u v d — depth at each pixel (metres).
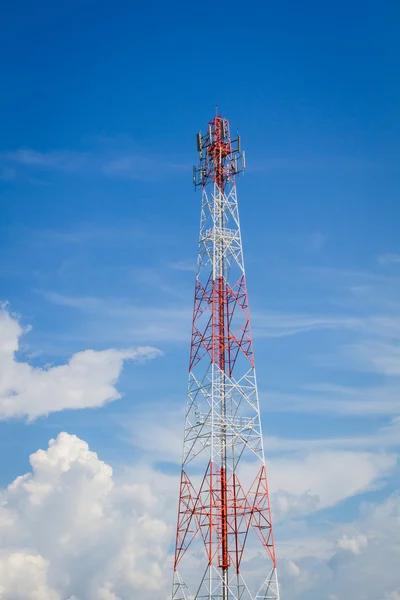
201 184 158.38
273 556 129.38
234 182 157.75
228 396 140.25
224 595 127.81
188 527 132.88
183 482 136.12
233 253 151.88
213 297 147.62
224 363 143.50
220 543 132.38
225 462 137.00
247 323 145.88
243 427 138.12
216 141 159.38
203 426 137.50
